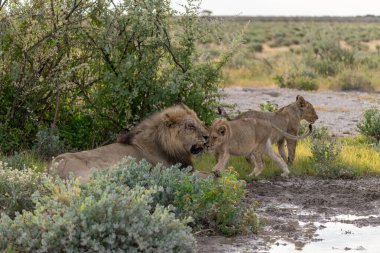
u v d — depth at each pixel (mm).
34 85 15484
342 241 9852
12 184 9711
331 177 14484
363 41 78562
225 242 9703
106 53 15391
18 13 15188
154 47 15484
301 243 9727
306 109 15531
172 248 8508
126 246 8234
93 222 8234
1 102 15727
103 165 10906
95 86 16234
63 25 15039
